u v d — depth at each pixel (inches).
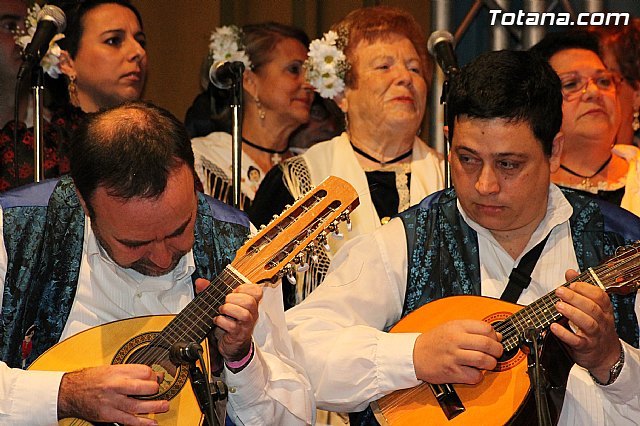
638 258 189.3
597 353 182.4
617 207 212.8
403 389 196.4
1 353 188.7
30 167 296.0
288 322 205.5
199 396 165.3
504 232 206.7
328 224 187.9
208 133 323.6
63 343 185.3
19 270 190.9
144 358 181.6
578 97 286.2
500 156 191.8
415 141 283.7
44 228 193.8
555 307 180.9
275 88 314.2
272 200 276.5
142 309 195.5
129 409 169.2
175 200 172.2
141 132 172.7
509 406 190.4
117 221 172.1
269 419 188.1
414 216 212.4
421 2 347.3
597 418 194.1
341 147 279.0
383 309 207.5
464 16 350.3
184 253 180.7
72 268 193.9
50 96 298.0
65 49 294.8
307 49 319.9
